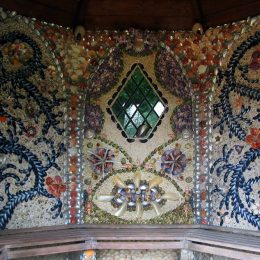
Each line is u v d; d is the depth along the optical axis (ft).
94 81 7.84
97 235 7.08
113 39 7.84
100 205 7.78
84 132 7.77
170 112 7.98
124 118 7.99
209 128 7.69
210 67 7.69
